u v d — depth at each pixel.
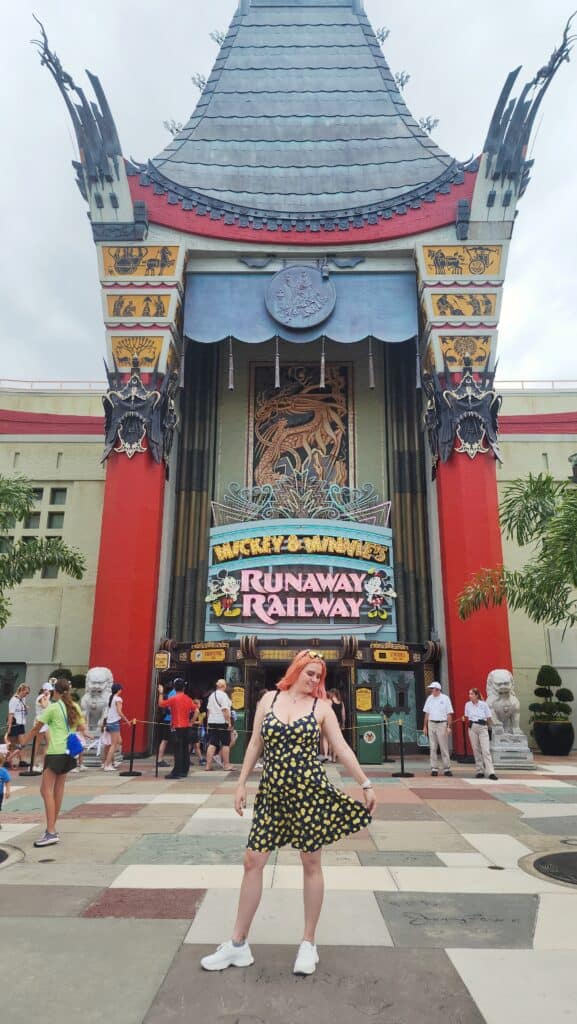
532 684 24.92
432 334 23.73
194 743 19.34
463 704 20.70
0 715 25.03
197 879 6.40
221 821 9.49
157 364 23.70
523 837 8.52
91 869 6.78
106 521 22.50
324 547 23.48
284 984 4.05
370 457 27.03
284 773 4.32
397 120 27.14
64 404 28.86
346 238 24.69
